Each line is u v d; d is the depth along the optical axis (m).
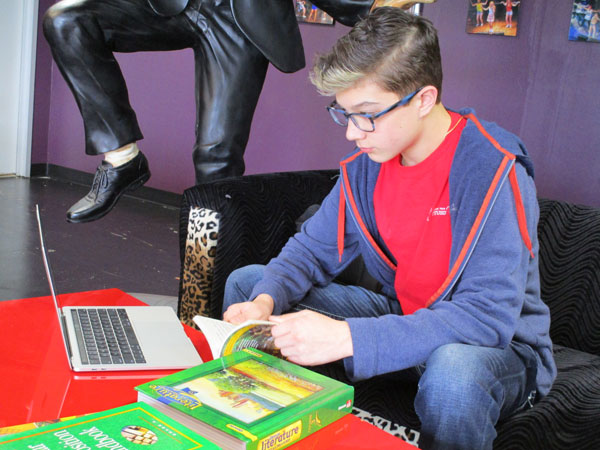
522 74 3.30
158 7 1.94
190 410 0.92
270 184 2.00
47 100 5.38
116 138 2.03
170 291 3.10
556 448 1.34
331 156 4.07
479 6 3.36
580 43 3.11
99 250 3.60
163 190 4.83
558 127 3.22
